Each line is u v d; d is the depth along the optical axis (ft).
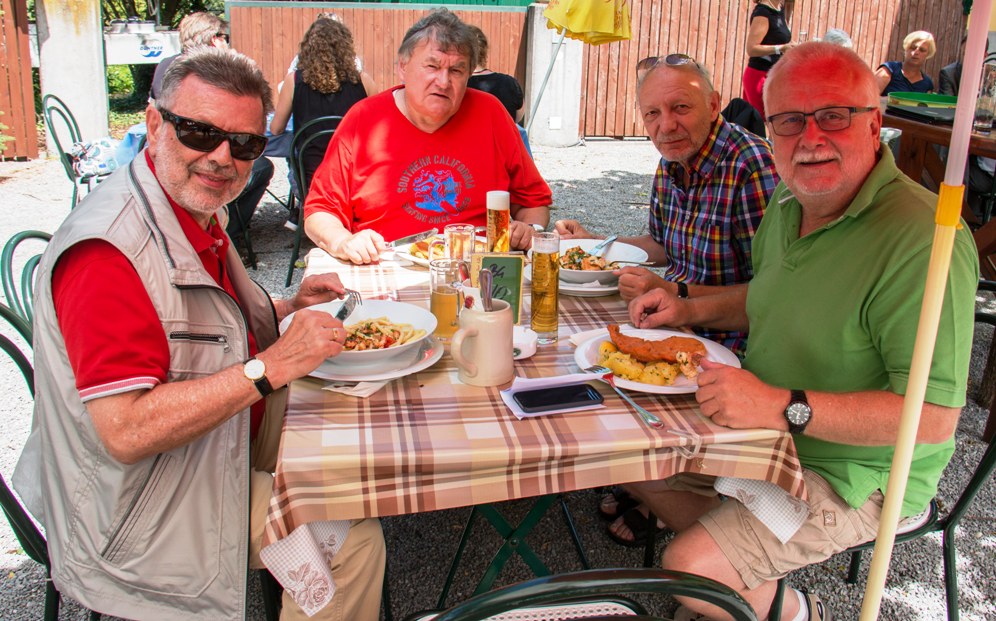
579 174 27.07
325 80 16.26
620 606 5.06
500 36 31.22
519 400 5.13
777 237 6.37
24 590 7.53
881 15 33.99
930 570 8.18
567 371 5.73
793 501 5.38
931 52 22.54
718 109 8.30
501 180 10.25
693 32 32.53
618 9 19.03
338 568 5.32
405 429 4.79
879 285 5.29
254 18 30.12
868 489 5.57
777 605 5.90
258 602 7.48
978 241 12.64
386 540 8.48
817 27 33.81
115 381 4.61
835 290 5.60
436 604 7.52
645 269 7.57
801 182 5.68
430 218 9.81
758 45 23.41
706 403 5.02
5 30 24.61
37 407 5.54
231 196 5.61
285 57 30.71
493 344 5.35
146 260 4.89
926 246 5.09
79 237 4.71
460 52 8.96
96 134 26.30
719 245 8.36
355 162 9.57
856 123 5.47
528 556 6.10
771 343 6.11
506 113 10.33
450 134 9.67
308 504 4.50
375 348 5.56
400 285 7.64
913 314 5.09
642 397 5.38
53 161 25.82
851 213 5.51
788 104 5.61
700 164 8.27
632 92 32.96
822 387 5.79
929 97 15.31
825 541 5.57
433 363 5.65
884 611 7.55
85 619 7.13
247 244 16.70
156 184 5.16
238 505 5.11
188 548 5.02
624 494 8.68
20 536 5.57
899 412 4.99
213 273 5.91
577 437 4.74
